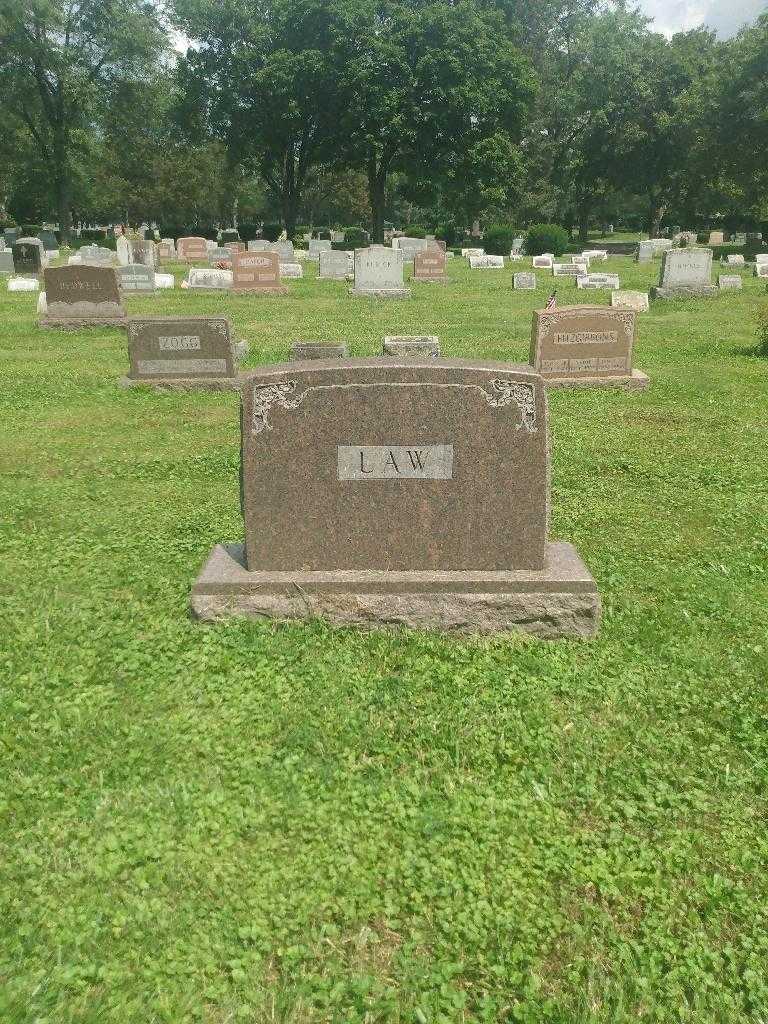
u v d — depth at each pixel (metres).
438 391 4.71
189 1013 2.70
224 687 4.42
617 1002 2.78
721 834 3.51
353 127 50.44
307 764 3.86
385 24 50.56
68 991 2.76
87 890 3.13
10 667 4.57
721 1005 2.78
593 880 3.27
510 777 3.83
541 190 68.06
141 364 12.48
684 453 9.27
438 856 3.36
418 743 4.04
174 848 3.35
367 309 22.59
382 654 4.73
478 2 56.31
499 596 4.92
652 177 60.72
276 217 102.50
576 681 4.56
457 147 51.59
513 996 2.81
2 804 3.55
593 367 12.85
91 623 5.09
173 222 83.12
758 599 5.63
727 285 27.28
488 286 29.72
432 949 2.96
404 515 4.91
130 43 49.09
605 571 6.07
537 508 4.90
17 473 8.38
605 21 59.19
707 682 4.59
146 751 3.91
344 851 3.37
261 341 16.75
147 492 7.81
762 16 45.47
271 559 5.00
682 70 56.56
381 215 56.25
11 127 51.00
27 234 64.12
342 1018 2.70
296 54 49.12
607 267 40.09
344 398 4.72
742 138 46.28
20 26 46.38
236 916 3.05
